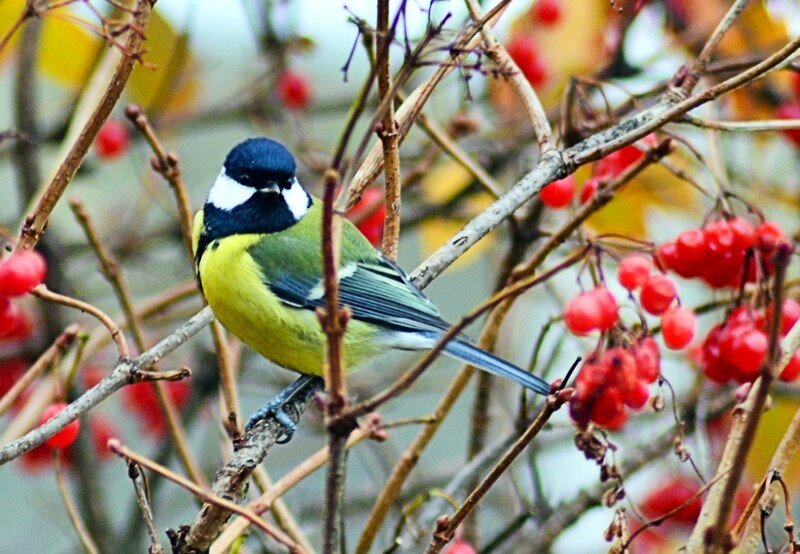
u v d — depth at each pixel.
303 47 12.77
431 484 11.72
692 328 6.90
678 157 11.42
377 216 10.88
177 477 5.37
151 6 6.51
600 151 7.62
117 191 13.91
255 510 6.59
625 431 11.20
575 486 12.22
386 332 9.78
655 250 7.33
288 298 9.55
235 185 9.85
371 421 6.55
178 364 12.85
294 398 9.26
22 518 14.57
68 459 11.89
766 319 7.55
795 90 10.86
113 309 14.36
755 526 5.98
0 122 13.02
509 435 9.51
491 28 8.00
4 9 11.07
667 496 9.86
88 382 12.04
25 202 12.01
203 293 9.84
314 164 12.16
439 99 12.81
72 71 11.70
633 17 10.98
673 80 8.11
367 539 8.01
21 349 11.73
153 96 12.38
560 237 8.11
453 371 13.95
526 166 11.77
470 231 7.89
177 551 6.50
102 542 11.62
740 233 7.75
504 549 10.41
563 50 11.57
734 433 6.21
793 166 12.49
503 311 8.77
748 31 11.28
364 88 4.93
